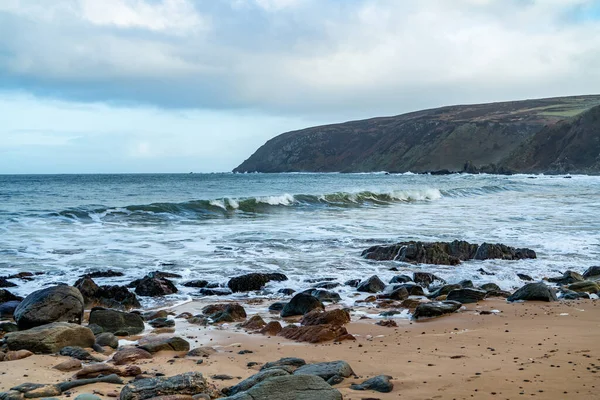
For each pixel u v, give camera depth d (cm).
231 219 2581
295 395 475
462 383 572
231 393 548
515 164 13462
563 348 726
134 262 1514
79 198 3794
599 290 1244
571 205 3519
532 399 509
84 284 1117
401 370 648
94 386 587
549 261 1653
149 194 4388
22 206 2984
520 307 1073
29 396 541
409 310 1067
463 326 916
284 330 891
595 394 518
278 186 6188
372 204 3588
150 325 942
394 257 1625
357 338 848
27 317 886
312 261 1586
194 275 1381
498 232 2180
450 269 1524
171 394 523
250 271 1438
